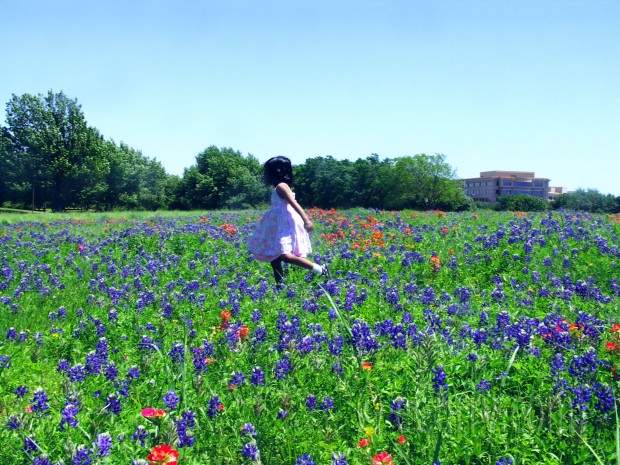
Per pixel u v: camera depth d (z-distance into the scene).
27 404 5.09
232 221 24.75
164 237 17.23
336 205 126.75
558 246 12.27
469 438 3.89
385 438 4.00
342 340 5.77
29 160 95.38
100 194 105.75
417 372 4.74
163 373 5.53
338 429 4.23
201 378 4.91
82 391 5.14
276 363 5.14
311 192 129.12
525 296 8.54
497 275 10.44
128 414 4.62
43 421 4.48
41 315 8.66
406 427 4.16
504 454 3.73
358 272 11.30
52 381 5.93
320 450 3.92
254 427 4.11
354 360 5.33
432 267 10.84
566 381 4.73
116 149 113.44
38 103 97.56
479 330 5.78
